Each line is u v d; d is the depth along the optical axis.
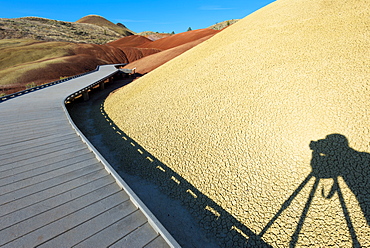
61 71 32.41
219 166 6.83
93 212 3.69
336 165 5.49
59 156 5.68
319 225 4.61
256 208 5.38
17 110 10.34
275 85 8.98
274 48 11.95
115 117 11.91
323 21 12.73
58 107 11.02
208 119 8.93
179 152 7.82
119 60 48.91
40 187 4.34
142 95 13.56
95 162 5.38
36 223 3.43
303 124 6.83
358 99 6.66
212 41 19.61
